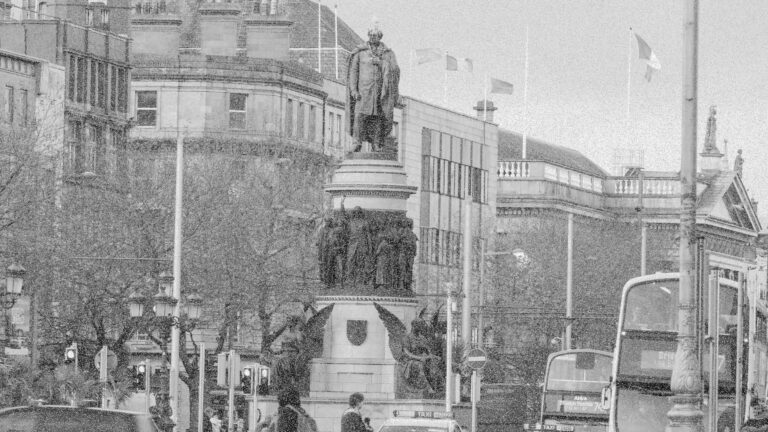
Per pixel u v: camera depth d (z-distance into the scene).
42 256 121.81
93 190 141.25
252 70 185.88
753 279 88.06
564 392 107.56
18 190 122.81
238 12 190.12
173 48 186.88
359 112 119.69
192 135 183.38
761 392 92.19
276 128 186.38
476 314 180.75
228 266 140.88
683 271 69.81
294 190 163.50
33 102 153.75
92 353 128.88
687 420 69.00
